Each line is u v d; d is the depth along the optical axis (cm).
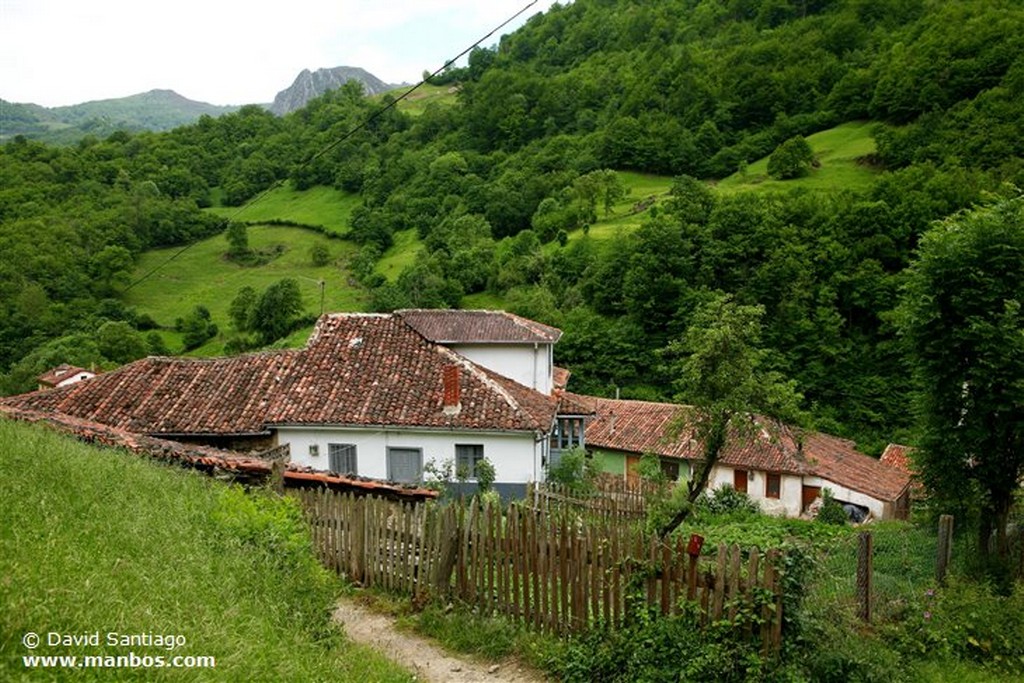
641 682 634
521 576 784
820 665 638
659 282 5159
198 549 610
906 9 9525
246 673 441
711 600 671
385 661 641
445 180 8575
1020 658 802
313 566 703
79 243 5894
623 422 3253
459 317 2509
